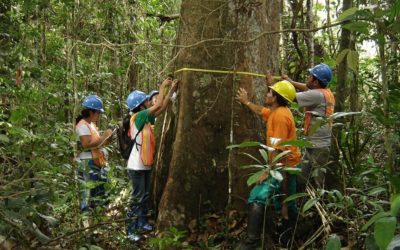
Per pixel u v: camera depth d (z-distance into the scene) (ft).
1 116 14.11
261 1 16.10
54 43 20.74
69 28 21.36
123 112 25.94
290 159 13.60
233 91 15.81
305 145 10.29
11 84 15.51
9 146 11.73
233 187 15.51
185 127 15.83
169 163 16.52
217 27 15.85
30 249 10.17
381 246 6.45
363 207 12.80
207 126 15.81
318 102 15.24
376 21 8.75
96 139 16.70
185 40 16.17
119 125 17.47
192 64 15.98
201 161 15.70
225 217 15.31
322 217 12.91
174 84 16.33
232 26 15.83
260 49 16.15
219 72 15.87
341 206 11.53
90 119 17.63
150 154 16.83
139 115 16.74
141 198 16.33
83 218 13.10
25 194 10.09
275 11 16.85
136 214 15.79
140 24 28.66
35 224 10.83
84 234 12.15
